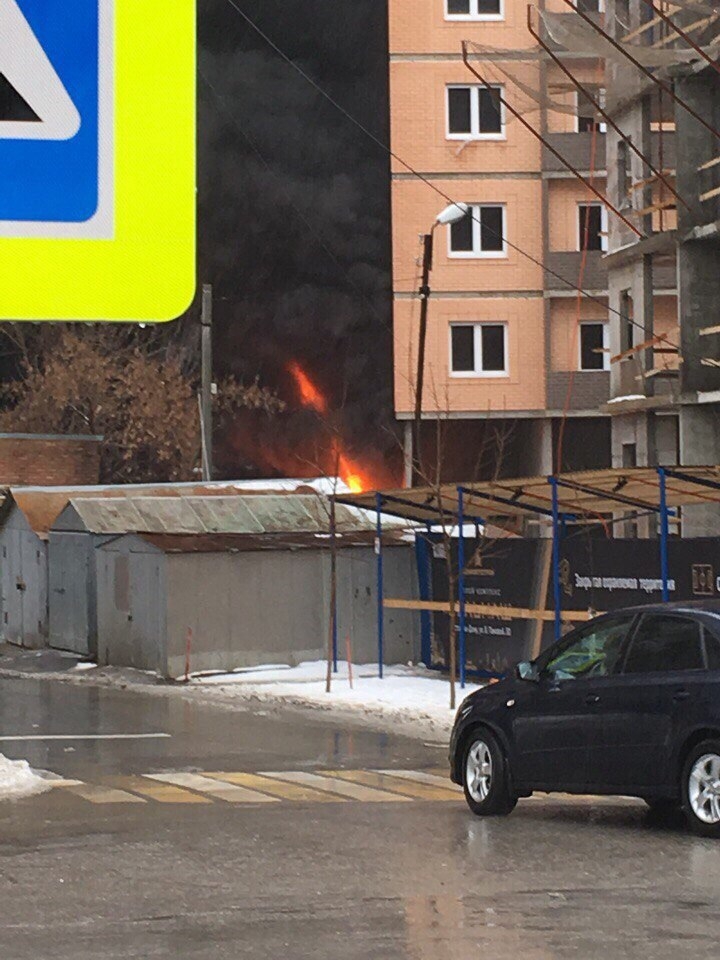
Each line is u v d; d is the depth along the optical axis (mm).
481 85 48375
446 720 21438
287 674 28250
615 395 37094
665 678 11492
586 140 47969
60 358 50344
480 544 26484
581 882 8930
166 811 12789
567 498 25016
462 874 9266
